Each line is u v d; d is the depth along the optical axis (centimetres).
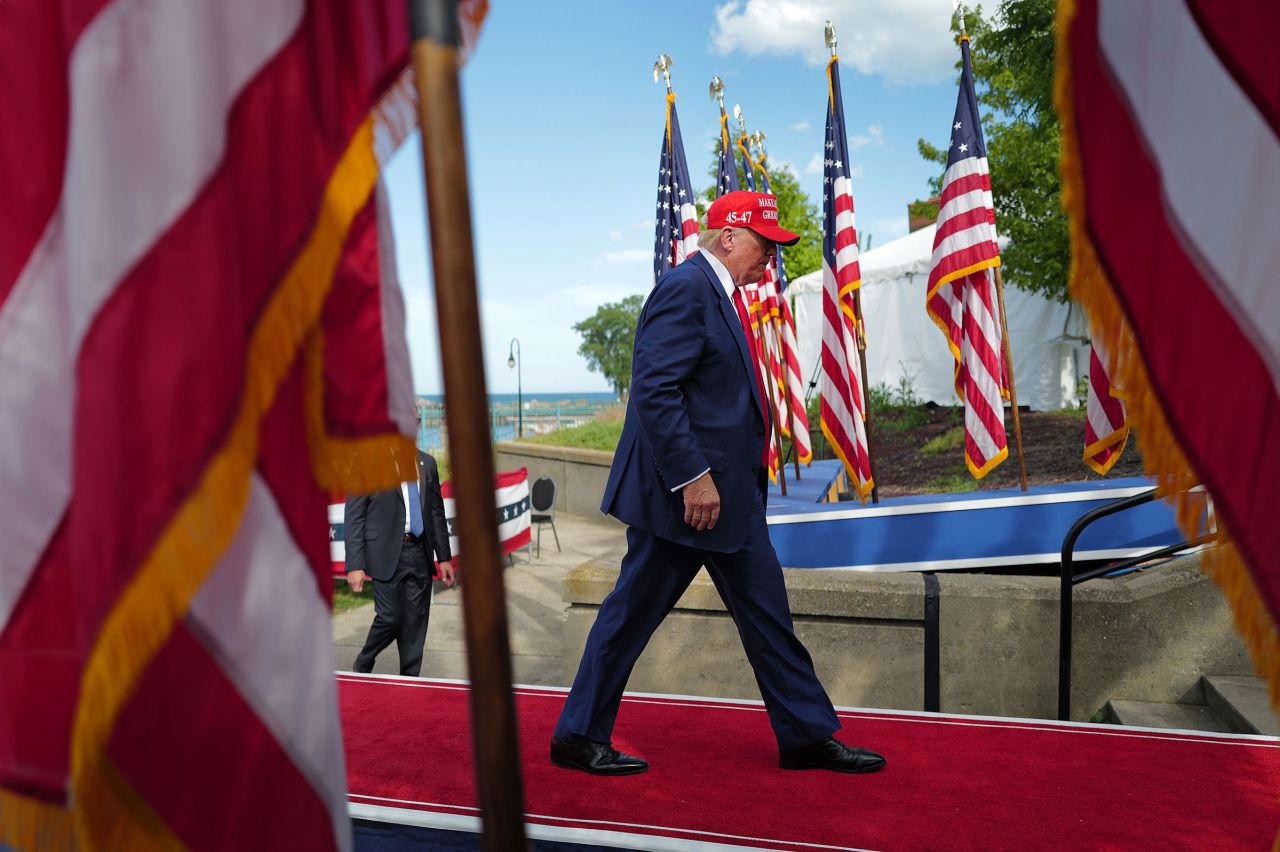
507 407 2706
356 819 292
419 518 515
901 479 1219
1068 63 130
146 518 119
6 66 136
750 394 325
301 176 141
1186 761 327
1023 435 1270
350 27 149
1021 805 292
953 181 693
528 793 305
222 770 126
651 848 264
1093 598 438
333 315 159
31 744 133
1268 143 120
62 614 133
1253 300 122
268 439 135
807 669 325
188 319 122
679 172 775
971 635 450
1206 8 124
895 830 275
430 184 113
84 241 119
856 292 693
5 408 134
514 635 732
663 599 326
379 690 441
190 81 125
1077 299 130
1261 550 121
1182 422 126
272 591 132
